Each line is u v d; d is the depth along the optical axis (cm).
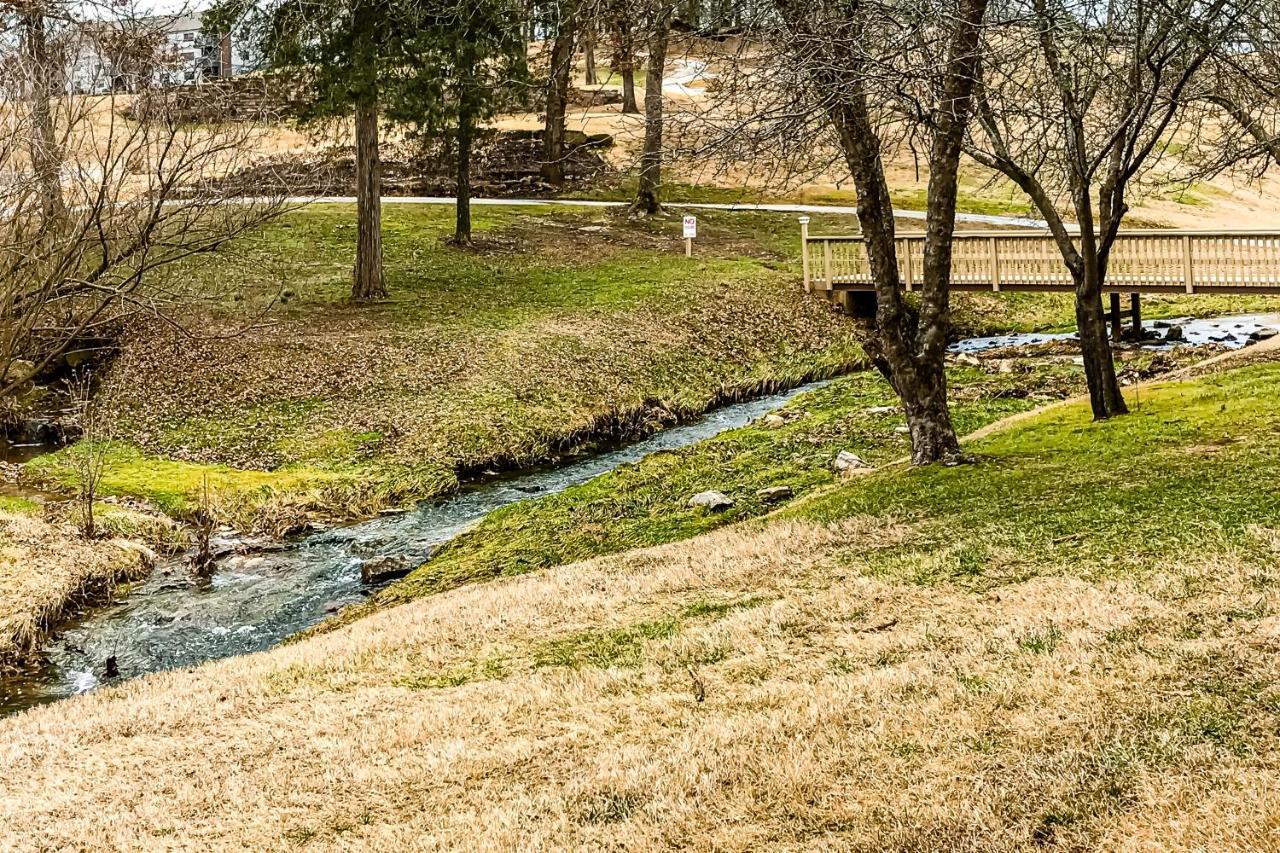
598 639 997
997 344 2992
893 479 1359
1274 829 519
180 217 1798
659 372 2709
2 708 1182
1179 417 1421
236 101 1492
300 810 743
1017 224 3978
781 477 1711
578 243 3778
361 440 2189
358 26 2550
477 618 1136
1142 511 1023
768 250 3869
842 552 1116
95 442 2164
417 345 2673
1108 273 2689
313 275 3231
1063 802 585
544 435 2275
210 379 2452
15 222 1159
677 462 1942
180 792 791
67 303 1330
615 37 1296
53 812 778
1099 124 1488
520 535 1619
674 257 3644
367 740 843
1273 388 1516
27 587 1458
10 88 1156
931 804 608
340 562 1641
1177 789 571
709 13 1170
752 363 2895
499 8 1395
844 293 3309
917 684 759
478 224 3934
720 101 1156
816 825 615
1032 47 1204
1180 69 1351
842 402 2338
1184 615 771
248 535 1777
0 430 2266
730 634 934
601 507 1702
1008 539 1023
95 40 1239
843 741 700
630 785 698
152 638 1372
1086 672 719
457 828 682
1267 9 1350
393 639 1106
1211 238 2550
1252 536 891
